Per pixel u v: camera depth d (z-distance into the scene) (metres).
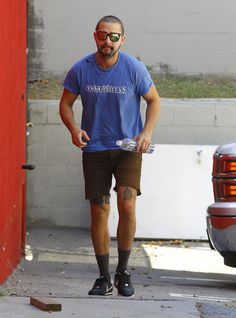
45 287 14.68
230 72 26.25
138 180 12.29
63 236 22.94
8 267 15.98
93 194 12.25
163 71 26.19
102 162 12.27
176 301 13.06
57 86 25.66
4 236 15.23
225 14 26.11
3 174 14.88
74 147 24.03
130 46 26.11
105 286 12.84
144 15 26.03
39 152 23.97
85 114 12.38
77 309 11.95
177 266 18.89
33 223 24.02
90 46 25.91
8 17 15.42
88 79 12.20
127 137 12.26
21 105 17.95
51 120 23.94
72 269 18.03
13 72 16.25
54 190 24.06
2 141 14.70
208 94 25.62
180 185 22.78
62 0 25.78
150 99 12.38
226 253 14.96
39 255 20.05
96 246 12.54
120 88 12.12
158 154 22.77
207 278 17.12
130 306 12.29
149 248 21.55
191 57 26.19
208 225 15.24
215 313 12.17
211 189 22.81
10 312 11.71
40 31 25.75
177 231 22.77
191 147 22.78
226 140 23.95
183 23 26.09
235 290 15.24
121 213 12.24
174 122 23.94
